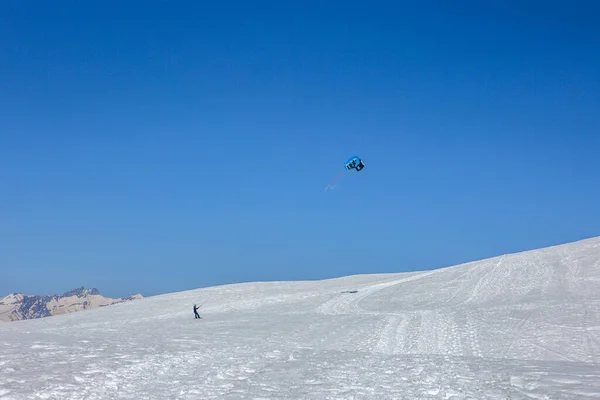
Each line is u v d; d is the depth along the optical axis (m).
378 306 47.41
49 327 45.66
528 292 46.66
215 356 17.69
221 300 59.69
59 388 11.34
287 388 12.04
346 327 32.31
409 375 13.80
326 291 61.00
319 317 39.72
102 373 13.34
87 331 31.08
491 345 24.64
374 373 14.22
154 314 53.19
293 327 32.72
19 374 12.69
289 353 19.38
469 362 16.86
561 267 55.56
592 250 62.03
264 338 26.44
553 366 15.73
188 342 22.39
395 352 23.14
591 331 27.00
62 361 15.03
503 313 35.78
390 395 11.12
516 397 10.53
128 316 52.97
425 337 27.44
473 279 56.47
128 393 11.36
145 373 13.79
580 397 10.26
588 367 15.39
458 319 34.16
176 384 12.46
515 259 63.50
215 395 11.23
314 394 11.29
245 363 16.27
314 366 15.74
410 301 49.16
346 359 17.72
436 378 13.21
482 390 11.43
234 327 33.28
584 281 48.28
